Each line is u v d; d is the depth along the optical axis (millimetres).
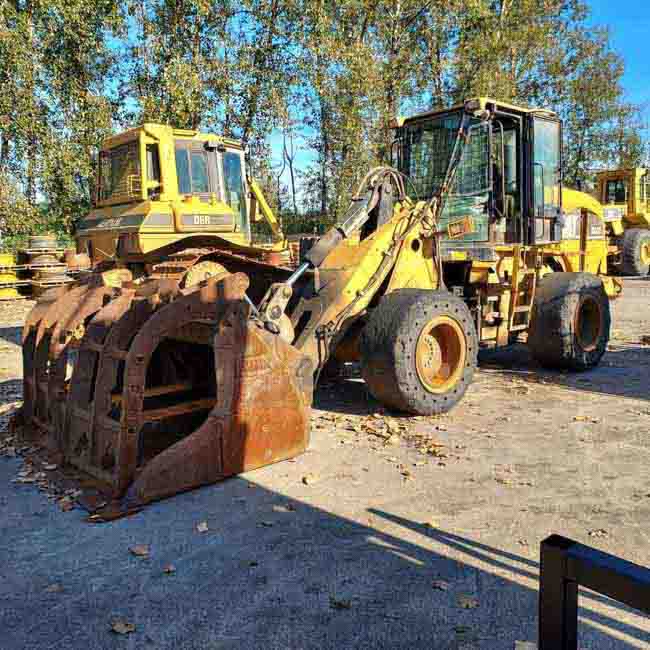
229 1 19391
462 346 5973
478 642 2695
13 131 18641
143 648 2727
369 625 2836
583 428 5551
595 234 9773
